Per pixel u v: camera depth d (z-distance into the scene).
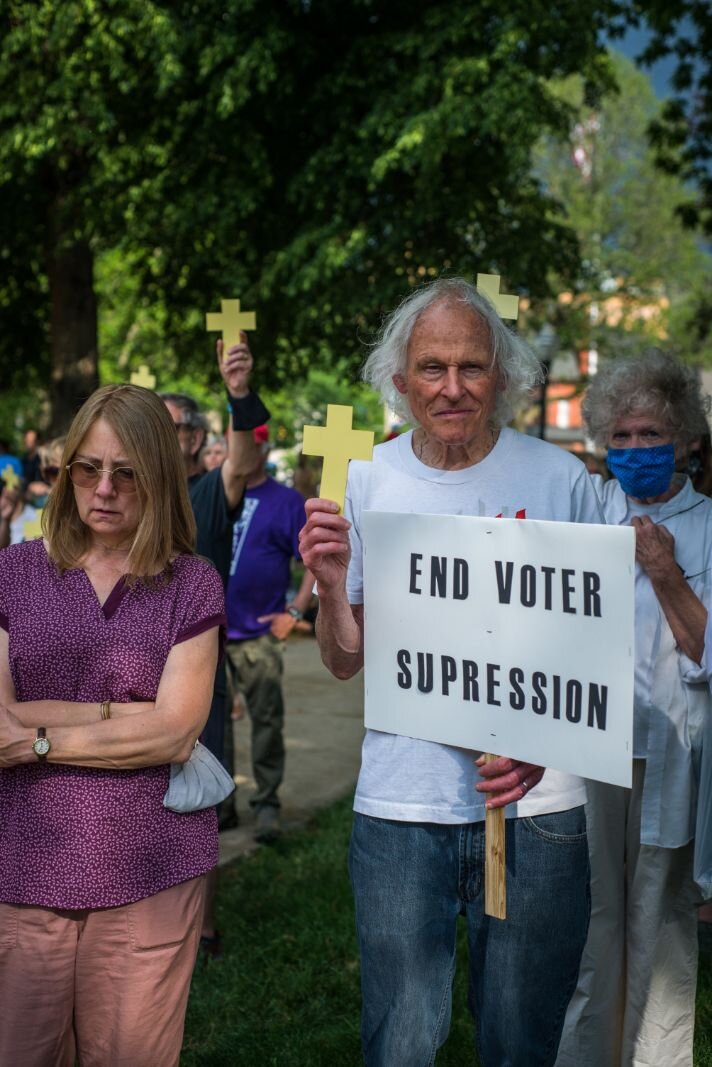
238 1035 3.42
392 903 2.21
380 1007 2.22
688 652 2.60
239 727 7.87
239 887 4.69
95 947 2.14
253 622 5.30
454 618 2.16
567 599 2.04
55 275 14.48
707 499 2.81
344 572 2.22
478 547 2.13
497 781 2.10
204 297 15.76
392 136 11.52
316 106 12.48
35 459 14.72
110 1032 2.17
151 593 2.23
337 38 12.41
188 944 2.22
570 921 2.21
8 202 13.93
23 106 11.70
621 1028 2.80
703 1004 3.43
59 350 14.59
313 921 4.29
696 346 33.28
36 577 2.24
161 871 2.16
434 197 12.09
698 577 2.69
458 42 11.66
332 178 12.26
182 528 2.32
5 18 11.81
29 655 2.18
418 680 2.21
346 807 5.87
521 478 2.27
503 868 2.11
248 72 11.38
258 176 12.55
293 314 13.56
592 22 12.49
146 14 11.27
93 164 12.66
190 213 12.53
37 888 2.10
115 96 12.48
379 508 2.31
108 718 2.16
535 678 2.08
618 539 1.98
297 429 28.98
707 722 2.53
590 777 2.01
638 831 2.71
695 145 14.10
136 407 2.22
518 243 13.58
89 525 2.22
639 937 2.71
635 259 33.78
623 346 32.50
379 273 12.59
